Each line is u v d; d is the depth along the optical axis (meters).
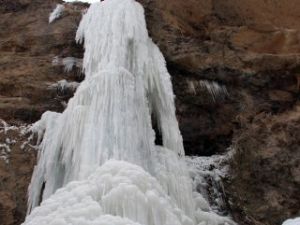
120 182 7.04
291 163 9.15
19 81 10.34
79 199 6.89
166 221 6.94
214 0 11.06
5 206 8.80
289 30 10.58
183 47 10.41
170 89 9.68
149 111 9.51
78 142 8.60
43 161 8.98
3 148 9.34
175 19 10.80
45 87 10.33
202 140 10.82
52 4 11.77
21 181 9.09
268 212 9.19
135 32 9.94
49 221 6.61
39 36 11.12
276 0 10.95
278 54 10.37
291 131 9.33
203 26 11.04
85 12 11.37
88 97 9.05
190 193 8.79
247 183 9.61
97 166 8.12
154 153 8.81
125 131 8.63
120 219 6.34
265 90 10.30
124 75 9.20
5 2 11.91
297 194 9.02
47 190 8.63
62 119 9.00
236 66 10.25
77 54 10.77
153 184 7.41
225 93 10.49
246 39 10.57
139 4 10.56
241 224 9.48
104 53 9.67
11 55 10.87
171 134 9.30
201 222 8.66
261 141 9.55
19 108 10.01
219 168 10.40
